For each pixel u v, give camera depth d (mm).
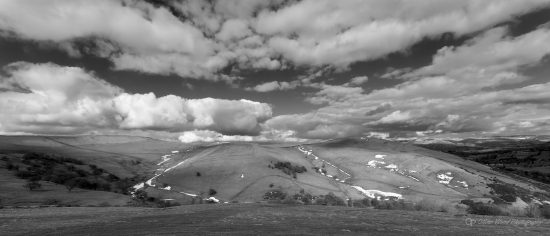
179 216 61000
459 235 43375
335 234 43375
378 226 49938
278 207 76312
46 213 68125
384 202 190750
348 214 63969
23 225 52031
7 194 171625
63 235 43688
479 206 166625
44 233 45375
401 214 64375
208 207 77500
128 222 54281
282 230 45938
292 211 68312
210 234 42781
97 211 72125
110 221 55562
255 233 43594
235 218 58156
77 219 58375
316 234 43219
